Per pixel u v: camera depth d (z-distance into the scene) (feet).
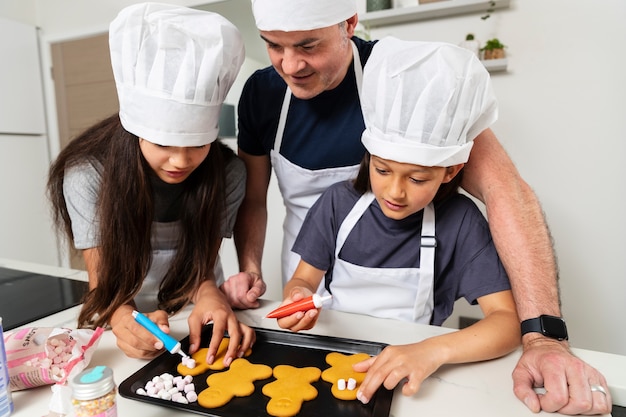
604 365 1.94
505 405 1.65
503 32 4.73
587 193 4.77
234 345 2.02
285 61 2.38
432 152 2.05
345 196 2.79
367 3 5.08
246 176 3.27
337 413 1.61
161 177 2.38
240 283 2.69
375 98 2.27
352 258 2.72
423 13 4.82
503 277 2.35
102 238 2.36
